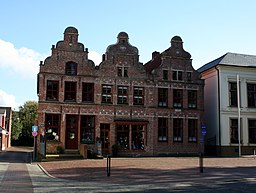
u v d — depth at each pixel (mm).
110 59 35094
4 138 52156
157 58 40312
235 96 38250
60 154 31484
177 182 15602
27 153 41312
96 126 33656
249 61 40156
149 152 34812
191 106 37031
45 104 32438
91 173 19344
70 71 33844
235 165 24453
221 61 38531
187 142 36219
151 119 35406
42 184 14969
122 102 34938
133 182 15625
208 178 17062
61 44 33844
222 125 37156
